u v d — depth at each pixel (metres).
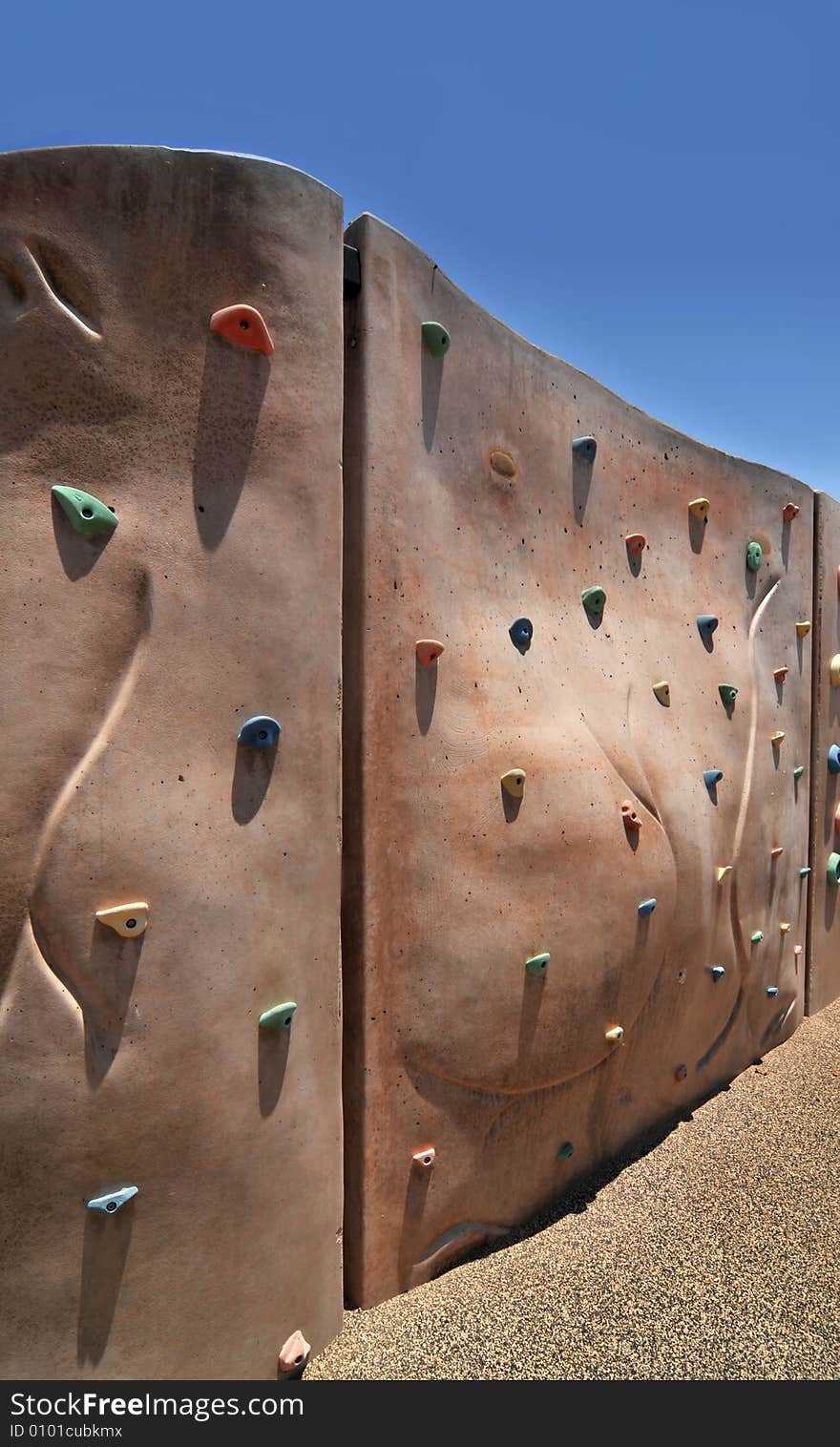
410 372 2.24
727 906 3.48
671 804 3.07
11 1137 1.58
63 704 1.63
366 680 2.10
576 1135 2.78
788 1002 4.09
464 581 2.40
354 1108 2.12
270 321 1.88
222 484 1.81
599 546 2.95
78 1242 1.63
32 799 1.60
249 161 1.85
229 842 1.81
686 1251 2.48
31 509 1.62
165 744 1.73
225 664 1.81
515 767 2.46
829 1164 2.96
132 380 1.71
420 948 2.23
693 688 3.33
